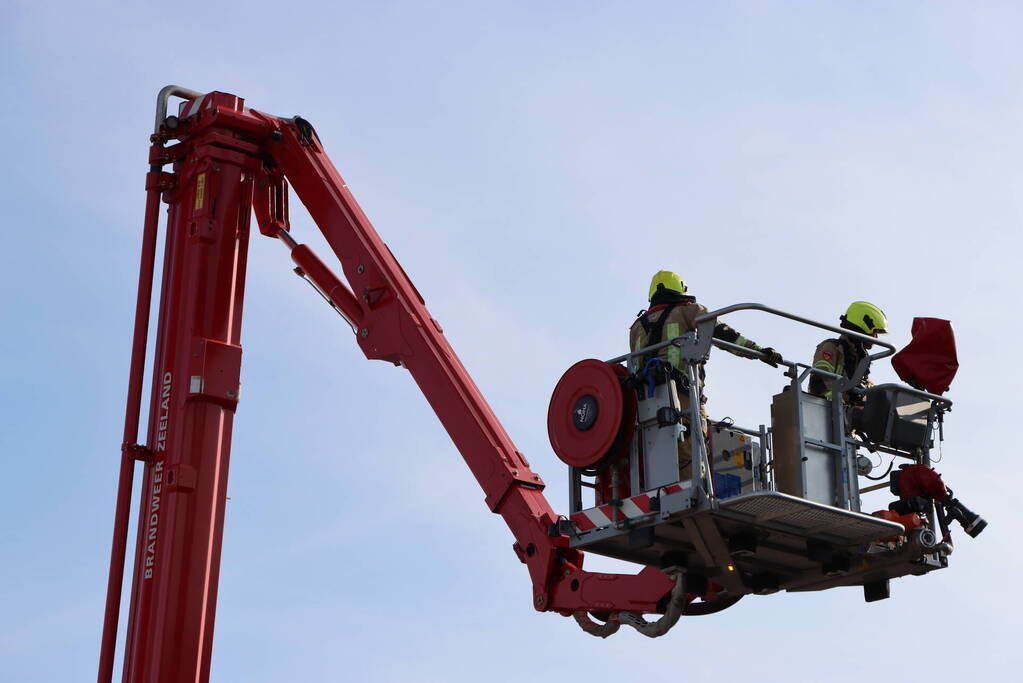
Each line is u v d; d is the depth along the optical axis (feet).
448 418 52.60
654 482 44.24
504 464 51.39
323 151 56.90
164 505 51.19
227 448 52.16
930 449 47.37
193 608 50.31
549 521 50.24
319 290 56.85
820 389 46.37
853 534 45.34
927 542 45.52
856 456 46.11
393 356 53.93
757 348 43.80
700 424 43.04
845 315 48.19
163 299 53.93
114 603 50.55
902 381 47.52
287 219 57.26
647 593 47.47
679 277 45.83
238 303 53.72
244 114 55.36
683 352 43.86
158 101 55.21
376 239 55.47
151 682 49.37
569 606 49.24
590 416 45.50
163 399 52.37
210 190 53.78
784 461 44.60
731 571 47.09
